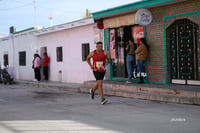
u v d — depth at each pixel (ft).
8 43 86.17
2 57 90.68
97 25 48.52
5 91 49.98
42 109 28.96
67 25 57.06
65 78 60.85
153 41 40.16
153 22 39.96
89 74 53.88
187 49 36.50
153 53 40.19
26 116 25.45
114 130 19.48
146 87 35.70
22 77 79.05
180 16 36.29
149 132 18.74
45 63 65.31
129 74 41.55
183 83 37.04
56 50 63.41
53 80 65.21
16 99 37.93
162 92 33.50
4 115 26.25
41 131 19.79
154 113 25.08
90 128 20.22
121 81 44.86
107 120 22.76
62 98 37.76
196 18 34.47
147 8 40.16
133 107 28.58
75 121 22.71
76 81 57.57
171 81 38.68
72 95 41.14
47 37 66.39
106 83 42.65
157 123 21.21
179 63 37.60
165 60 38.45
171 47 38.47
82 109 28.25
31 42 73.46
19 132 19.75
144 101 32.48
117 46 47.32
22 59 78.95
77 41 56.44
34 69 67.21
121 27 46.03
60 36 61.72
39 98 38.40
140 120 22.39
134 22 41.93
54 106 30.76
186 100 29.22
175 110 26.18
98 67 30.86
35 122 22.77
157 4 37.06
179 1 35.55
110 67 48.47
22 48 78.33
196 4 34.32
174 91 32.07
